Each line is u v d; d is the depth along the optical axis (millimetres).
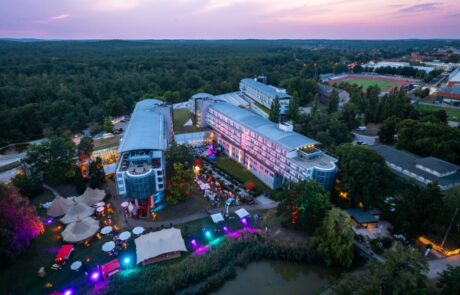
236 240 78250
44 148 103000
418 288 51031
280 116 177125
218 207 94438
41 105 173375
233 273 69562
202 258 71875
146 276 65812
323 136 129500
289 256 74500
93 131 169125
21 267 68312
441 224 75562
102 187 104500
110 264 67688
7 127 152250
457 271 54000
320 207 77812
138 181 85312
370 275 56250
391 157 112562
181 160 98938
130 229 83000
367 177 85188
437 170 97625
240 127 126125
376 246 74500
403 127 129625
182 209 92875
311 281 69250
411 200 76188
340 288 58875
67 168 105188
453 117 170250
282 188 92438
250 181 112500
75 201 86812
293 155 99438
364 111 179125
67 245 73812
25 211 72500
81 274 66812
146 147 93812
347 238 69875
